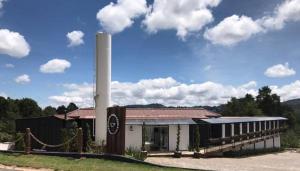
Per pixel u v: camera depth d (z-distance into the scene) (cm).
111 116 2377
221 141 4141
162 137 3906
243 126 5138
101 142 3222
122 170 1822
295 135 7419
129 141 3744
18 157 2119
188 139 4022
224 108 9019
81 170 1759
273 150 5734
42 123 3634
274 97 9988
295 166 3678
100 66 3406
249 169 2980
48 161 2003
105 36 3406
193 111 4428
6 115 8012
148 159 3169
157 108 4300
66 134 3262
